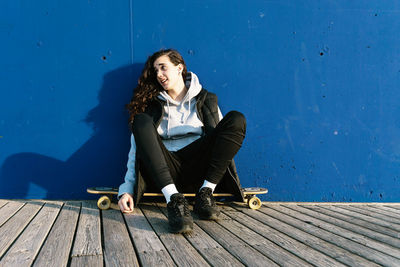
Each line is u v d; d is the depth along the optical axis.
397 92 2.46
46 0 2.19
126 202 1.79
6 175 2.17
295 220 1.78
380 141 2.45
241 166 2.34
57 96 2.21
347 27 2.42
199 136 2.05
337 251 1.29
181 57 2.10
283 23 2.37
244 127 1.74
